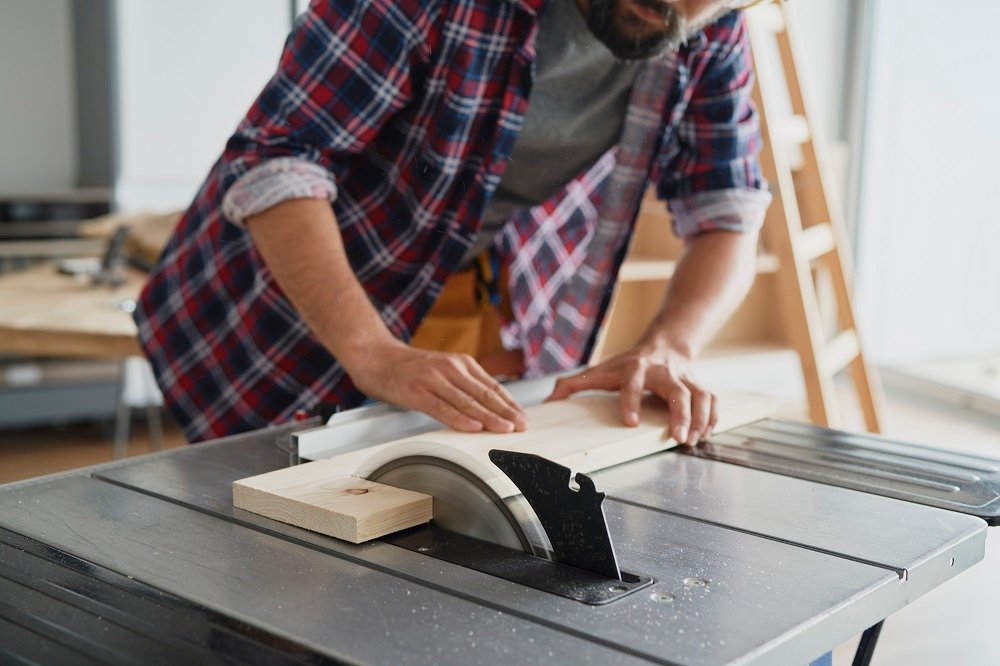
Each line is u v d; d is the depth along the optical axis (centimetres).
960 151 418
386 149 134
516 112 128
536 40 126
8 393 332
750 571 80
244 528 90
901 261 440
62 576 79
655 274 342
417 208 136
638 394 120
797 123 271
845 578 79
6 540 86
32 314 211
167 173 355
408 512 89
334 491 92
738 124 149
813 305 265
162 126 351
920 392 419
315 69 123
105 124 345
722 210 151
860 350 290
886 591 79
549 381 138
